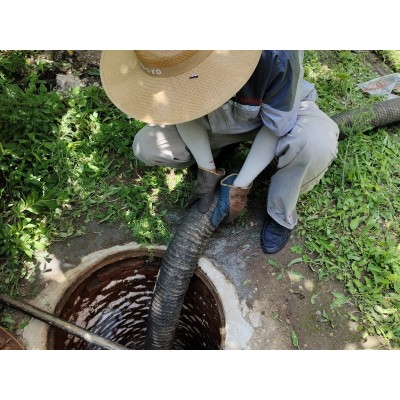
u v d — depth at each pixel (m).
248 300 2.47
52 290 2.44
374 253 2.68
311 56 3.95
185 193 2.89
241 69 1.73
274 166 2.72
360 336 2.41
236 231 2.75
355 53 4.16
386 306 2.51
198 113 1.70
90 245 2.65
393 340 2.40
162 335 2.42
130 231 2.72
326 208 2.92
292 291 2.53
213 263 2.59
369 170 3.17
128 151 3.05
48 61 3.46
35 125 2.96
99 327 2.87
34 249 2.57
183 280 2.38
